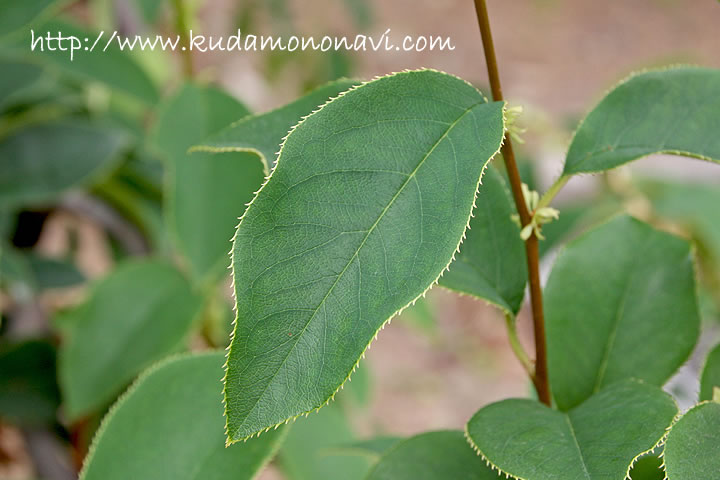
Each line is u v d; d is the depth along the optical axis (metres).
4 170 0.78
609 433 0.43
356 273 0.41
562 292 0.51
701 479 0.41
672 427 0.41
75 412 0.66
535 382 0.47
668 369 0.50
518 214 0.47
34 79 0.80
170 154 0.66
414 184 0.41
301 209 0.41
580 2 3.60
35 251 0.90
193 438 0.49
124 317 0.69
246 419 0.40
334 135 0.41
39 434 0.76
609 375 0.50
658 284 0.51
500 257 0.48
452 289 0.47
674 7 3.57
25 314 0.82
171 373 0.50
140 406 0.49
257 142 0.47
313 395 0.40
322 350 0.40
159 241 0.93
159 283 0.70
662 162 1.28
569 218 0.93
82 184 0.79
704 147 0.45
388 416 1.99
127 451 0.49
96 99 0.94
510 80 3.00
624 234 0.51
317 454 0.70
